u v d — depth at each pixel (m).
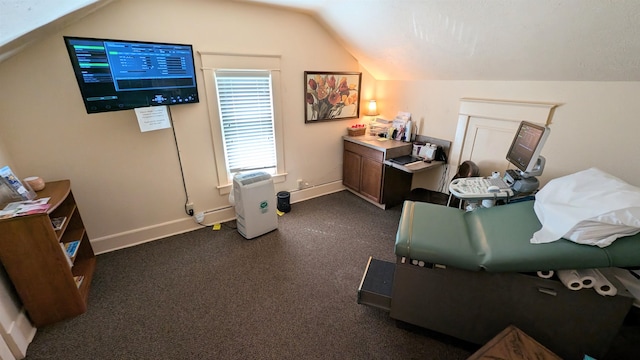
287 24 2.81
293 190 3.48
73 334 1.70
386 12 2.31
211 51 2.47
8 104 1.90
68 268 1.72
